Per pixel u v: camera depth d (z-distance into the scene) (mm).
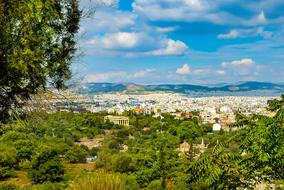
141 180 46969
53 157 59406
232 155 6883
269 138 6484
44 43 7684
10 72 7465
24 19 7180
